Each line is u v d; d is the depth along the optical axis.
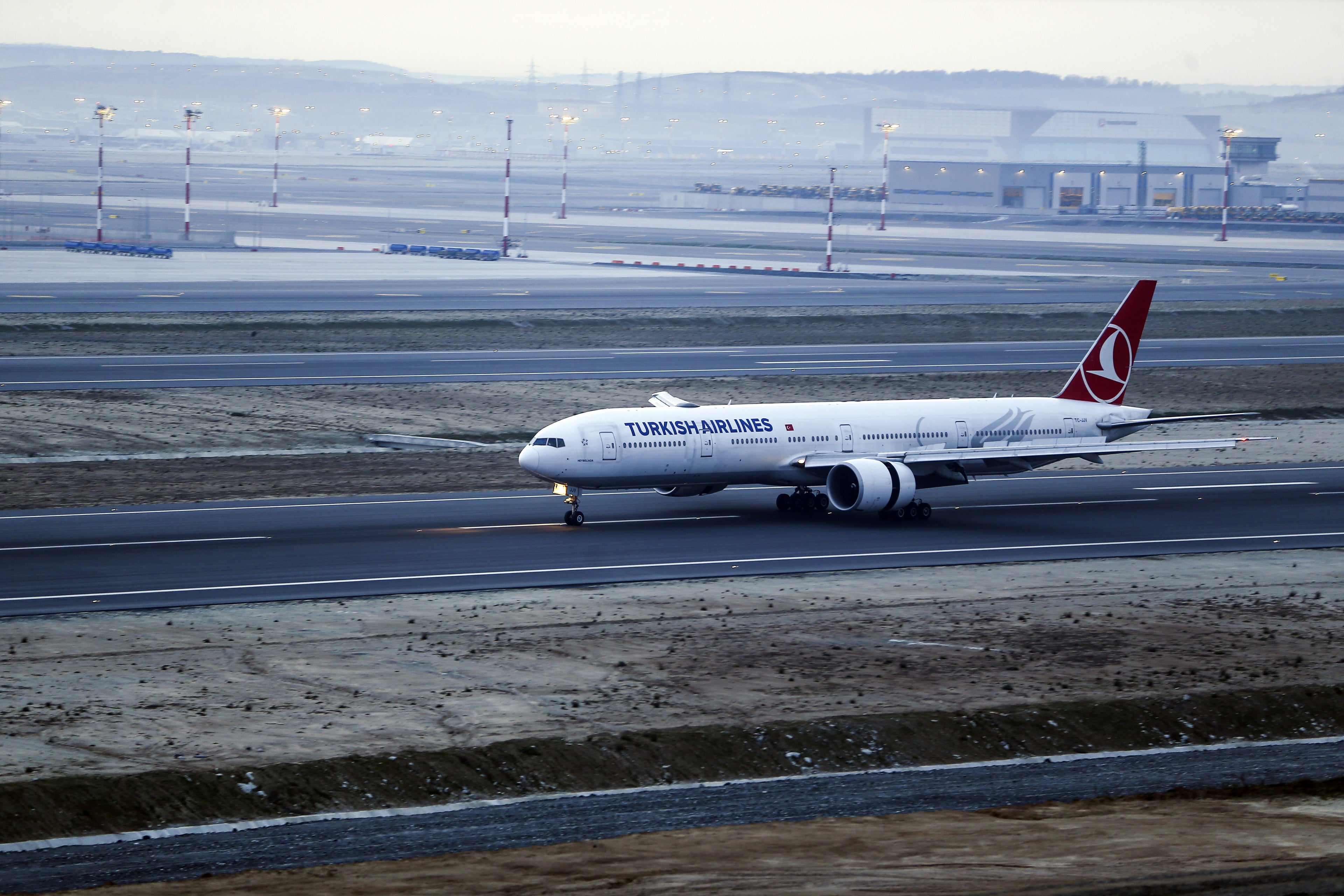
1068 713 152.75
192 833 115.06
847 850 107.62
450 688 155.50
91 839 112.81
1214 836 111.00
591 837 112.75
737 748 139.38
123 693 150.38
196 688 153.00
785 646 176.25
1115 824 114.81
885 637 181.88
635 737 139.38
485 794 126.94
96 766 126.69
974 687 161.00
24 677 155.50
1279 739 152.50
